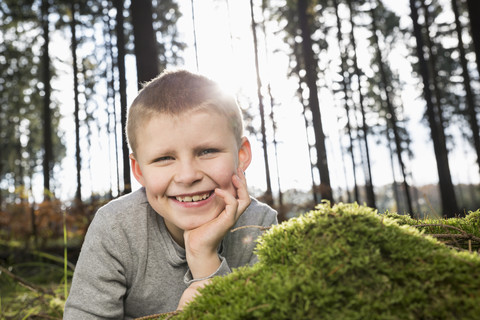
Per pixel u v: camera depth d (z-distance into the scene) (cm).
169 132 120
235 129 133
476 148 1182
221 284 89
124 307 154
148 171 126
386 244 83
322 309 73
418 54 1280
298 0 1095
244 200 131
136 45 523
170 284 148
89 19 1614
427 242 86
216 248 130
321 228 88
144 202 149
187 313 88
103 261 139
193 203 127
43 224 668
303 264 81
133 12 529
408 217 142
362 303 73
